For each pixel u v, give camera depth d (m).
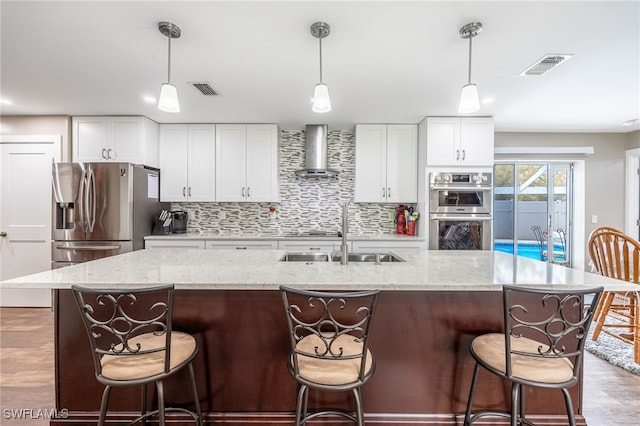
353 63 2.29
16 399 1.94
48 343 2.71
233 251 2.46
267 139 3.92
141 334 1.65
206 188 3.92
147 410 1.69
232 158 3.92
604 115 3.59
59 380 1.69
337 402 1.68
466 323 1.67
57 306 1.69
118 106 3.27
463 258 2.14
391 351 1.67
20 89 2.81
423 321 1.67
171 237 3.60
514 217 4.61
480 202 3.57
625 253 2.47
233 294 1.68
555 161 4.51
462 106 1.81
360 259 2.56
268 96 2.97
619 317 3.30
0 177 3.59
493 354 1.39
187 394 1.70
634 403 1.94
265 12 1.69
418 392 1.68
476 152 3.57
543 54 2.15
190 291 1.68
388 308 1.67
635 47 2.05
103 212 3.35
